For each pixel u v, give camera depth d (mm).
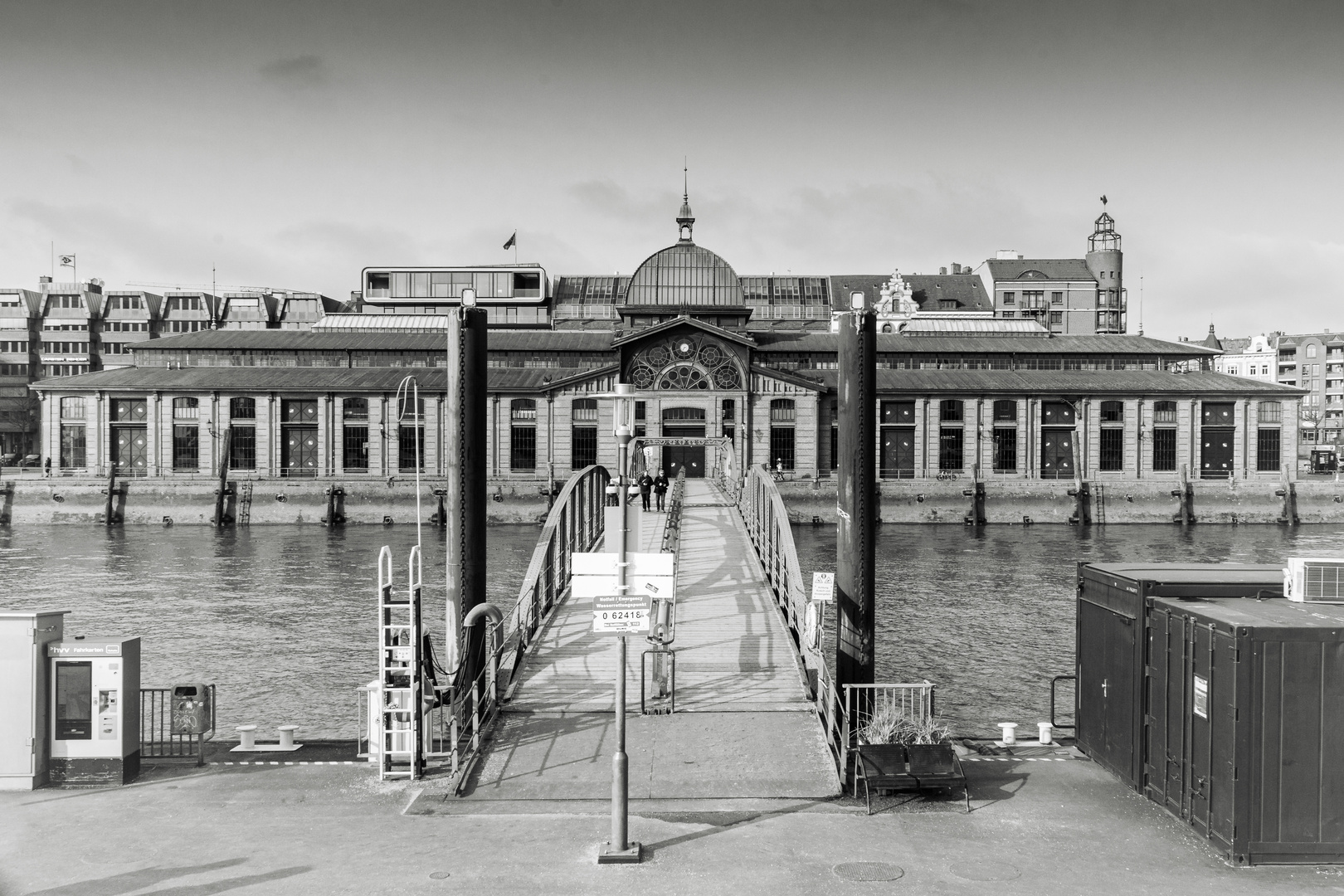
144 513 96875
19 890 15438
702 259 107500
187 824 18344
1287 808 16594
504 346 106750
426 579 61844
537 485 95062
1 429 153375
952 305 143125
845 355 23578
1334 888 15781
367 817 18797
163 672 39031
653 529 45750
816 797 19750
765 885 15734
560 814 18984
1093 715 22016
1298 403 101062
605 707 23969
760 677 25766
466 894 15383
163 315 159375
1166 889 15664
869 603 23453
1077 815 18797
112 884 15680
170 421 100062
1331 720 16641
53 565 68625
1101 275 152875
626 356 96625
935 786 19344
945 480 97312
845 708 20922
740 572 36281
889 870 16312
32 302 159875
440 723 23547
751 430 96062
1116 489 97500
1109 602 21281
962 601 54062
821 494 93125
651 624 27062
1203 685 17672
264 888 15555
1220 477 100750
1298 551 76062
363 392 99188
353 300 156625
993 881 15938
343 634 45688
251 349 106625
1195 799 17969
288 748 23141
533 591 29016
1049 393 99750
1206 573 21250
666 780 20422
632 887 15656
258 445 99688
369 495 96562
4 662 20000
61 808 19109
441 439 99250
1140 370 108312
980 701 34969
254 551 76562
